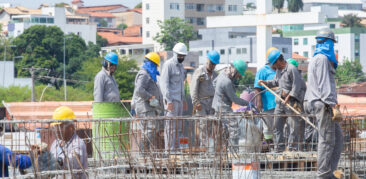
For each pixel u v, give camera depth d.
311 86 16.47
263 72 22.94
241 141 18.11
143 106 21.62
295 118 20.81
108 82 22.98
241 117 17.16
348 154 18.16
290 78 21.23
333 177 16.72
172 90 22.22
